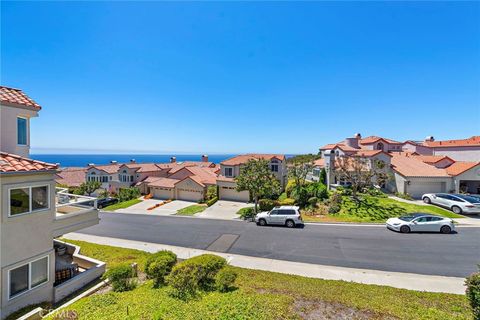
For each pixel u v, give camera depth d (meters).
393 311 7.62
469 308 8.01
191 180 35.31
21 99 11.43
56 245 14.72
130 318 6.76
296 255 14.24
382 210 23.33
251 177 24.48
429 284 10.54
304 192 26.64
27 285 9.19
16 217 8.79
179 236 18.73
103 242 17.59
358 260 13.34
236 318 6.77
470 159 35.81
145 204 33.22
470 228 18.69
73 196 14.06
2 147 10.57
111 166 45.81
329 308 7.79
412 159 32.91
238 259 13.81
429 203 25.11
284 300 8.16
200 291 8.91
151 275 9.82
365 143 44.75
